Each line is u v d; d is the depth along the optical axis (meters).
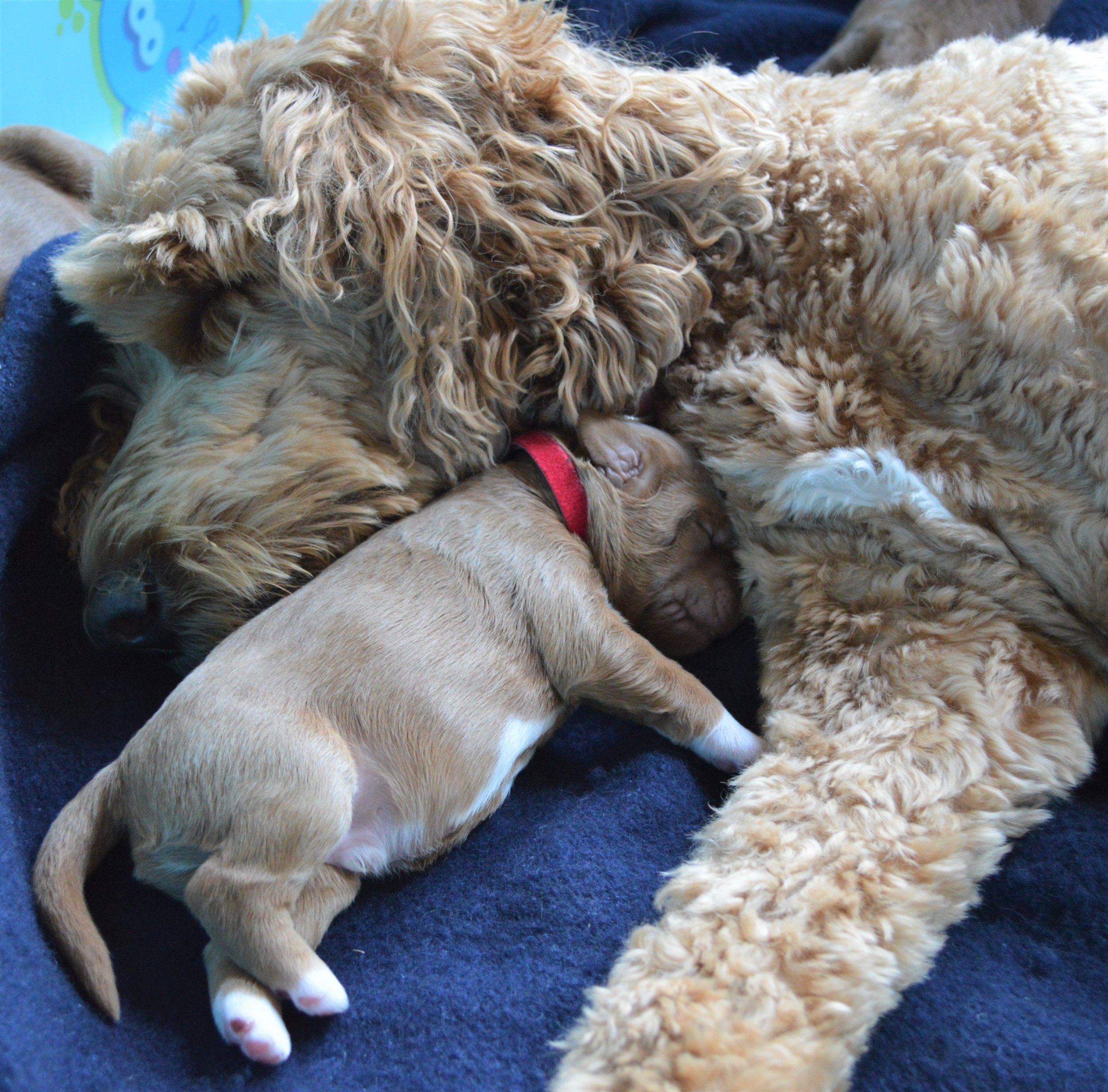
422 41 0.43
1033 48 0.45
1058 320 0.40
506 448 0.46
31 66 0.57
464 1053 0.38
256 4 0.63
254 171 0.42
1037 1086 0.37
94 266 0.41
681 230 0.45
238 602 0.43
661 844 0.42
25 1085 0.36
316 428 0.42
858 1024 0.36
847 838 0.38
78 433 0.47
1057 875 0.40
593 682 0.44
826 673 0.42
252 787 0.39
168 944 0.41
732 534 0.47
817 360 0.43
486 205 0.43
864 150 0.43
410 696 0.41
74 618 0.46
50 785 0.43
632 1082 0.35
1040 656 0.41
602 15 0.66
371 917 0.42
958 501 0.41
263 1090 0.38
